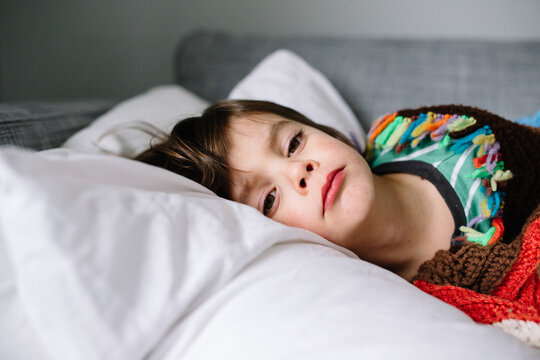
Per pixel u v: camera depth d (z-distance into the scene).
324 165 0.63
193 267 0.42
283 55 1.09
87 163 0.44
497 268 0.59
